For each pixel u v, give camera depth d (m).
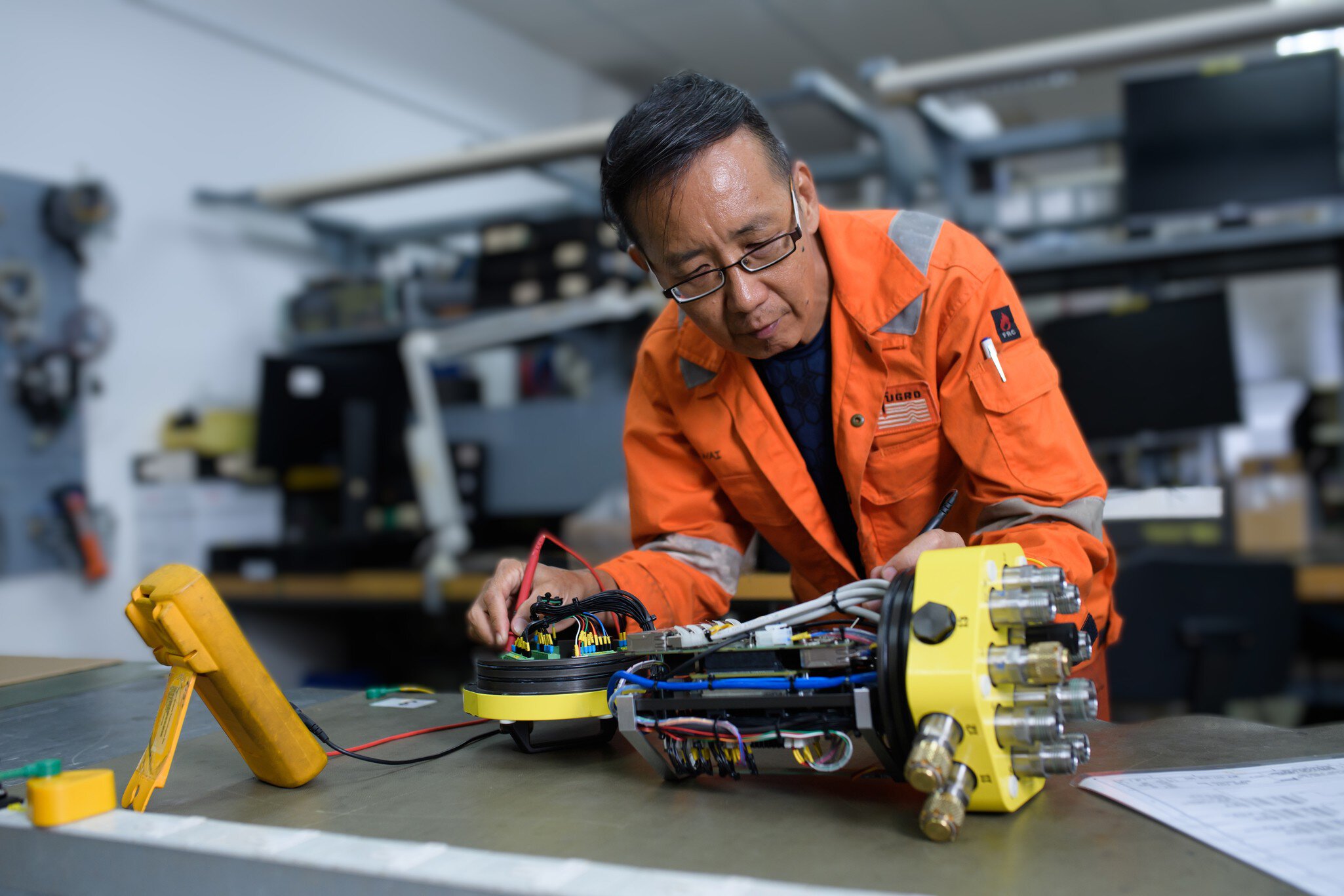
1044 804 0.67
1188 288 3.60
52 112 3.08
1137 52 2.52
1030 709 0.63
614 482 2.89
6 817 0.69
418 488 2.91
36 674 1.30
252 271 3.76
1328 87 2.94
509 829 0.66
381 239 4.09
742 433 1.08
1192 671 2.17
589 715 0.82
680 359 1.11
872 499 1.09
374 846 0.58
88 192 3.04
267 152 3.82
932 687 0.61
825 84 3.04
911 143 3.36
